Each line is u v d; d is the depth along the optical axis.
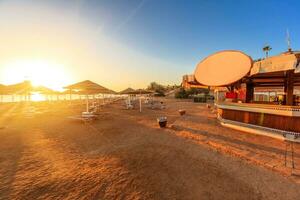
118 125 11.41
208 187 3.79
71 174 4.41
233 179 4.14
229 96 11.90
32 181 4.07
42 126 11.22
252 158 5.42
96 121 13.15
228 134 8.59
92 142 7.47
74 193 3.58
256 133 8.55
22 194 3.56
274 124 7.89
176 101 45.44
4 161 5.32
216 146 6.64
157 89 75.12
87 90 15.37
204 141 7.34
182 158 5.41
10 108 26.62
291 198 3.43
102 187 3.79
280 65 6.70
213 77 10.55
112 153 5.93
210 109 22.50
